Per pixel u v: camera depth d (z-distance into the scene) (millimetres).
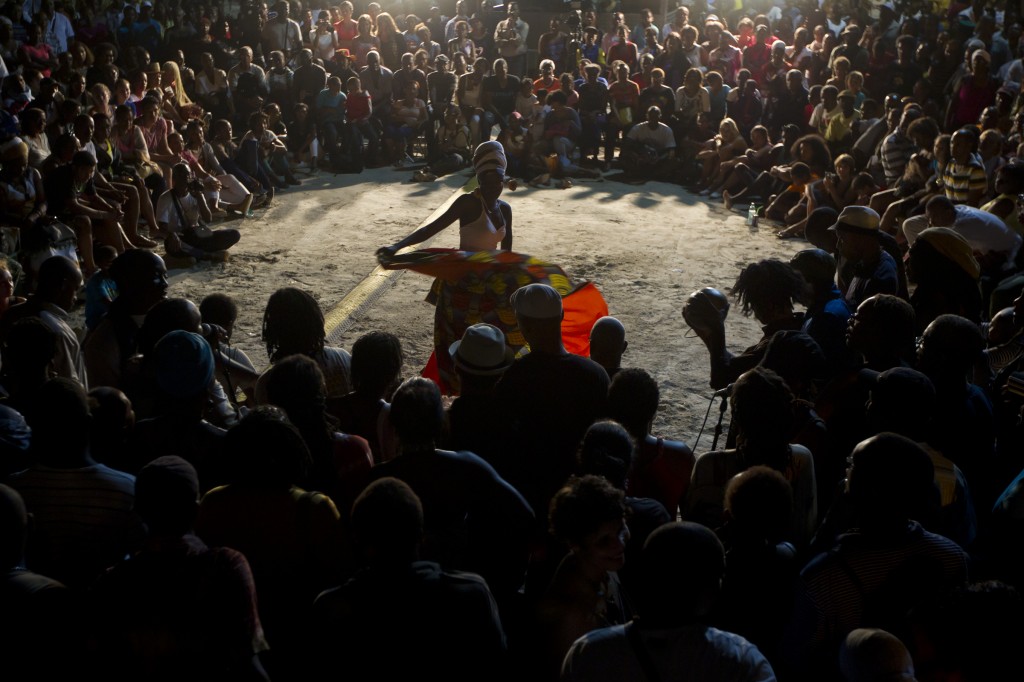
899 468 2848
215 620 2658
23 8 16422
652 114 14812
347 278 9914
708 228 12281
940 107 15062
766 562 2932
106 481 3303
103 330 4973
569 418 3977
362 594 2672
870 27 16578
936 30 16203
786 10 19391
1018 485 3523
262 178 12828
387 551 2676
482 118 15227
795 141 13516
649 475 3857
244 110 15820
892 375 3605
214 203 11984
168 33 17406
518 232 11703
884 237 6395
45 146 10773
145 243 10812
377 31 18281
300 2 19969
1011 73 14133
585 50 17922
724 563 2529
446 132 15031
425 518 3455
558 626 2904
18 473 3312
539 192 14039
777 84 15336
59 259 5148
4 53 15000
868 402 3812
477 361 4160
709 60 17375
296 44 17938
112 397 3764
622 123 15516
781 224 12578
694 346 8281
